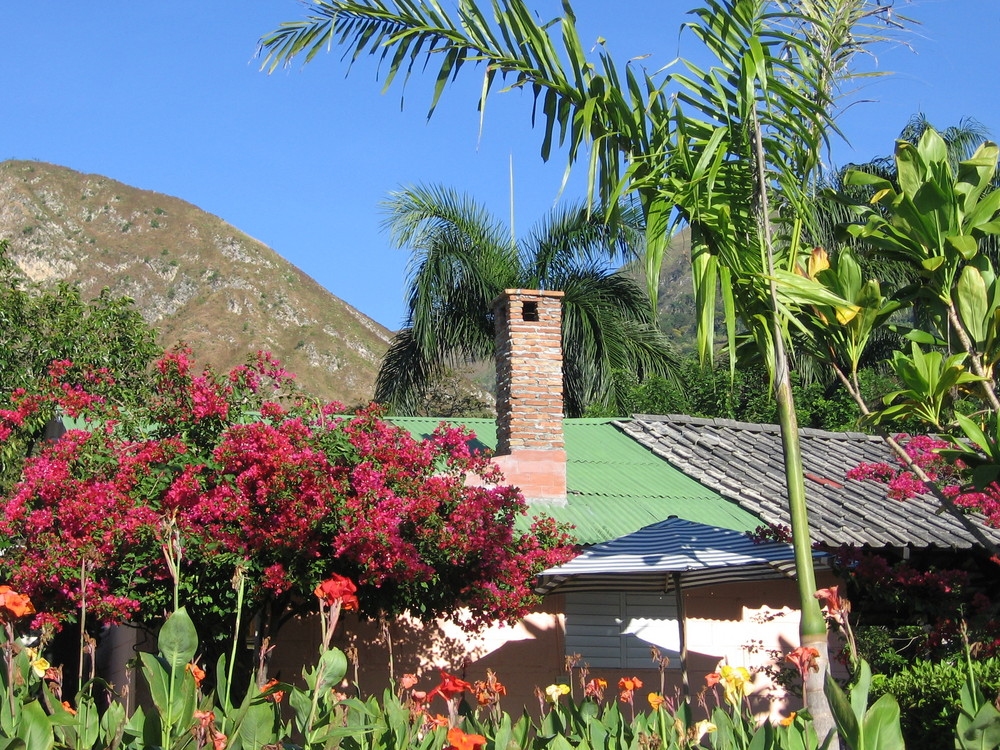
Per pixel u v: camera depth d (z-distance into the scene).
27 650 5.21
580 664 11.49
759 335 6.31
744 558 9.64
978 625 9.56
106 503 9.21
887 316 6.82
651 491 13.20
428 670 11.52
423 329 21.69
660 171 6.32
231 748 4.55
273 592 9.58
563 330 21.50
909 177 6.52
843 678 11.38
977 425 6.16
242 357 106.44
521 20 6.49
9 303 16.62
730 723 5.43
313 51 6.85
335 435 9.84
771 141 6.47
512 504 10.39
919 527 12.09
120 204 127.06
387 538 9.27
